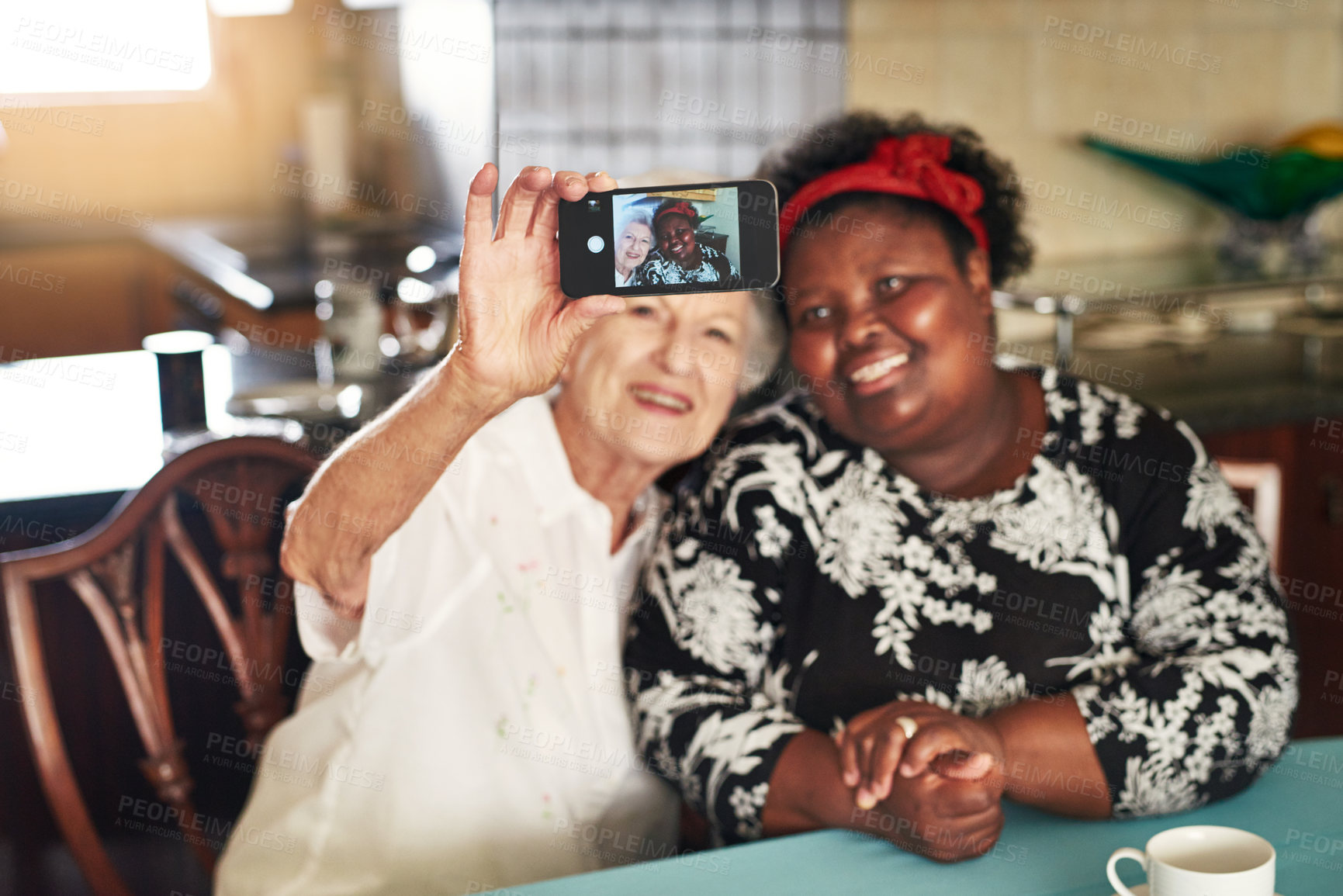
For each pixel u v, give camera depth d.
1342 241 2.98
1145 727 0.99
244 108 4.32
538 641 1.15
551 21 2.68
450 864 1.15
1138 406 1.19
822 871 0.90
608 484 1.20
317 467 1.37
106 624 1.29
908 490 1.17
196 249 3.44
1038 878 0.89
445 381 0.88
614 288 0.87
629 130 2.72
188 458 1.33
